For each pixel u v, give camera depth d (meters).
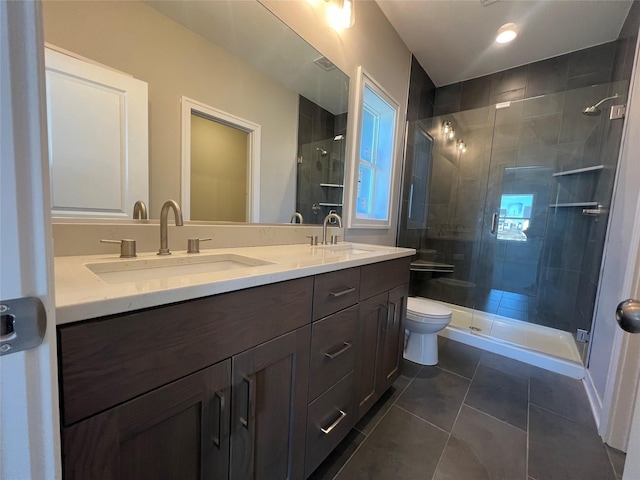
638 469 0.47
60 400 0.40
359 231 2.06
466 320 2.59
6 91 0.26
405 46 2.32
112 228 0.88
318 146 1.64
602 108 2.03
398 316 1.50
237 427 0.67
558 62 2.37
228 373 0.64
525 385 1.67
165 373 0.52
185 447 0.57
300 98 1.51
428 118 2.87
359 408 1.20
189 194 1.10
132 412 0.48
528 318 2.54
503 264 2.67
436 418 1.37
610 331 1.42
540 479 1.06
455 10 1.92
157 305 0.50
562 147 2.33
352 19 1.55
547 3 1.80
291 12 1.36
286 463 0.84
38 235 0.29
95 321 0.43
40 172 0.28
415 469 1.08
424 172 2.90
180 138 1.06
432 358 1.90
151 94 0.97
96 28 0.83
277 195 1.45
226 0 1.14
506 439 1.25
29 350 0.29
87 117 0.83
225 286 0.60
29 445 0.30
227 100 1.20
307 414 0.90
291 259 1.01
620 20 1.89
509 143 2.59
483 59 2.49
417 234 2.93
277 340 0.76
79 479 0.42
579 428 1.33
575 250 2.28
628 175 1.46
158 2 0.97
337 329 1.00
